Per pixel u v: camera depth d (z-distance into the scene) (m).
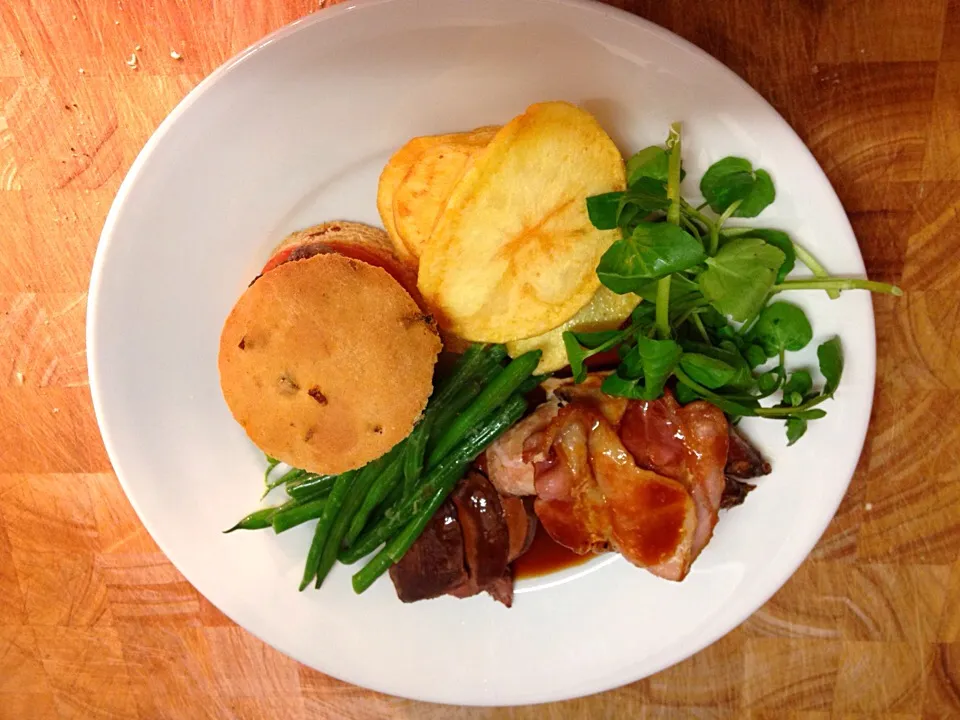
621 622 0.33
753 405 0.30
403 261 0.30
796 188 0.28
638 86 0.27
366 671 0.34
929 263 0.30
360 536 0.32
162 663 0.37
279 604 0.33
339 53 0.27
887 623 0.34
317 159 0.29
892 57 0.29
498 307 0.29
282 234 0.30
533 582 0.33
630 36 0.26
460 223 0.27
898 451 0.32
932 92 0.29
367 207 0.30
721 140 0.28
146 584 0.36
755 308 0.27
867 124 0.29
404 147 0.28
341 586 0.33
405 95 0.28
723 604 0.32
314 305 0.28
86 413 0.34
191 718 0.37
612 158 0.27
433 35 0.27
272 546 0.33
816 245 0.28
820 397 0.29
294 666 0.37
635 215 0.27
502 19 0.26
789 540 0.31
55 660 0.37
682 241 0.25
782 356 0.29
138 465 0.31
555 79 0.27
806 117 0.29
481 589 0.32
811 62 0.29
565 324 0.30
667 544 0.29
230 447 0.32
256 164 0.29
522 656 0.33
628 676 0.33
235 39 0.30
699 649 0.33
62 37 0.30
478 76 0.27
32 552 0.36
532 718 0.37
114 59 0.30
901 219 0.30
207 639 0.36
